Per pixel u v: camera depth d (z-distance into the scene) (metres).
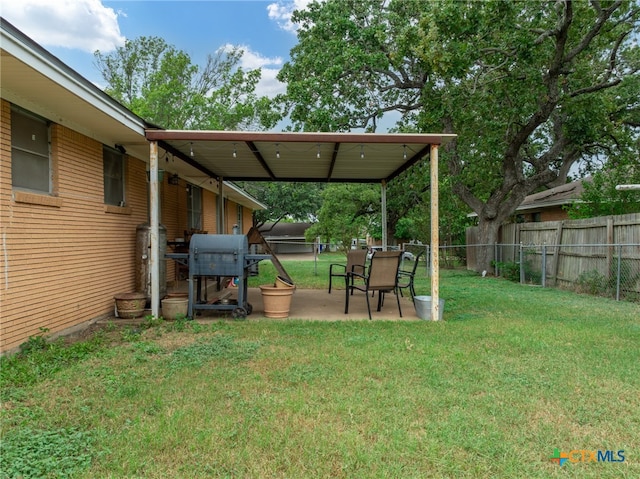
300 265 17.95
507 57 9.92
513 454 2.47
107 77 24.06
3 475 2.20
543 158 12.77
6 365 3.83
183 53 21.67
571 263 9.79
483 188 15.35
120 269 6.69
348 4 12.36
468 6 9.12
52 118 4.95
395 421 2.86
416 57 11.06
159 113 19.94
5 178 4.16
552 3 10.39
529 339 4.94
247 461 2.38
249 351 4.43
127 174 7.05
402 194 19.16
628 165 11.50
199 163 8.62
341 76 11.61
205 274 6.09
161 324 5.71
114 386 3.43
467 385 3.49
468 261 15.73
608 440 2.65
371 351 4.43
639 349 4.56
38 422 2.81
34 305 4.57
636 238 7.87
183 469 2.31
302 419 2.88
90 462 2.35
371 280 6.41
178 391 3.34
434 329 5.51
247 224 23.66
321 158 7.80
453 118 11.10
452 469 2.32
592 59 12.34
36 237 4.62
